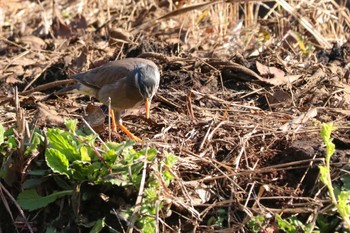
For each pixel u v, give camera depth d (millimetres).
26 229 8914
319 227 8508
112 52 13312
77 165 8766
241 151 9445
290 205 8719
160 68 12141
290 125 10062
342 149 9445
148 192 8516
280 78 11867
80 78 11023
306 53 13469
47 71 12641
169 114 10852
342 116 10570
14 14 16156
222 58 12695
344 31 15625
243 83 11859
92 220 8773
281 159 9391
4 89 12242
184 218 8719
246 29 14805
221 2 14461
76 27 14867
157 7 15508
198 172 9258
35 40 14320
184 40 14047
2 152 9117
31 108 11305
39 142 9086
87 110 10336
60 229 8789
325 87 11633
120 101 10648
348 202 8555
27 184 8906
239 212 8789
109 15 15430
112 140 10086
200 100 11273
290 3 15242
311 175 9031
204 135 9977
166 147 9555
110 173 8688
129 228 8375
